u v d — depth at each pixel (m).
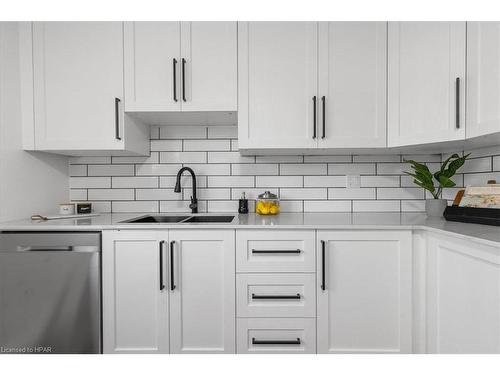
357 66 1.76
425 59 1.58
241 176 2.17
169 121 2.06
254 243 1.54
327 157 2.15
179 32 1.77
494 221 1.42
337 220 1.70
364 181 2.14
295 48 1.77
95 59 1.79
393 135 1.74
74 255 1.52
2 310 1.53
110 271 1.54
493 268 1.09
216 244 1.54
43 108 1.80
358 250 1.52
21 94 1.80
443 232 1.31
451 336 1.31
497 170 1.66
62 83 1.80
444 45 1.49
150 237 1.54
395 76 1.72
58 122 1.80
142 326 1.55
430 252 1.46
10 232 1.55
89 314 1.53
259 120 1.78
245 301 1.54
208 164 2.17
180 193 2.18
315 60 1.76
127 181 2.18
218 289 1.54
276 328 1.54
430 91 1.56
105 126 1.80
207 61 1.78
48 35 1.79
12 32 1.74
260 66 1.77
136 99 1.79
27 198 1.83
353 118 1.77
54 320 1.53
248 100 1.77
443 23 1.50
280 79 1.77
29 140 1.80
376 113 1.77
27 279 1.53
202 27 1.77
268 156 2.16
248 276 1.53
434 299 1.43
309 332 1.53
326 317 1.53
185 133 2.17
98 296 1.53
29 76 1.80
